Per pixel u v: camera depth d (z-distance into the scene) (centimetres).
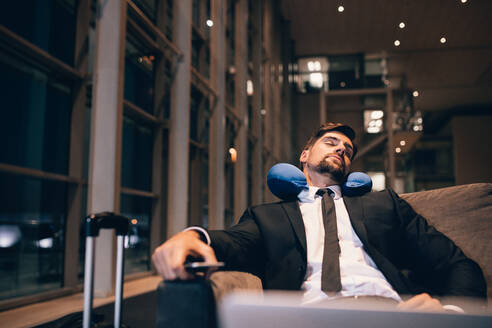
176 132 620
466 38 1442
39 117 446
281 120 1402
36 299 372
